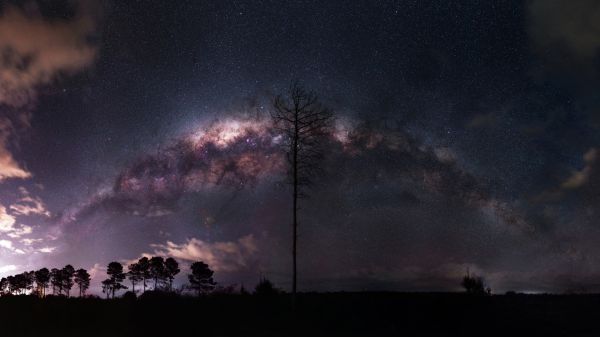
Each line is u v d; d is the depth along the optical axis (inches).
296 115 1283.2
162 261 2138.3
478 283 1583.4
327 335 1051.3
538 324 1147.3
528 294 1544.0
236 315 1208.8
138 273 2124.8
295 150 1275.8
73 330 1084.5
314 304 1333.7
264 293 1503.4
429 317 1215.6
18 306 1277.1
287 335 1043.9
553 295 1521.9
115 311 1211.9
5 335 1043.9
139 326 1098.1
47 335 1035.9
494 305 1354.6
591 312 1249.4
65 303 1305.4
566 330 1090.1
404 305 1338.6
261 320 1171.3
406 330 1107.9
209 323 1134.4
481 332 1091.9
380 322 1173.1
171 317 1156.5
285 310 1261.1
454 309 1300.4
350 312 1249.4
